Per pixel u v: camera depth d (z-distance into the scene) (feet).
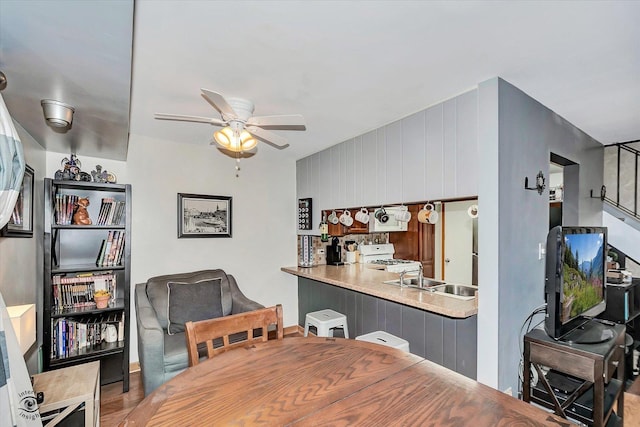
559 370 5.80
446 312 6.39
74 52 3.85
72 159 8.75
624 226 11.09
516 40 4.98
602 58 5.55
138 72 5.87
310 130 9.45
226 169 11.78
